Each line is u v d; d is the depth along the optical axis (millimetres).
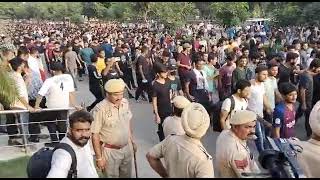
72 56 14625
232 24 14461
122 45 13836
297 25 22203
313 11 21484
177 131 4633
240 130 3836
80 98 12703
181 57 10547
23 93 7340
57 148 3465
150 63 11984
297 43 11641
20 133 7516
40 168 3498
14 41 17438
